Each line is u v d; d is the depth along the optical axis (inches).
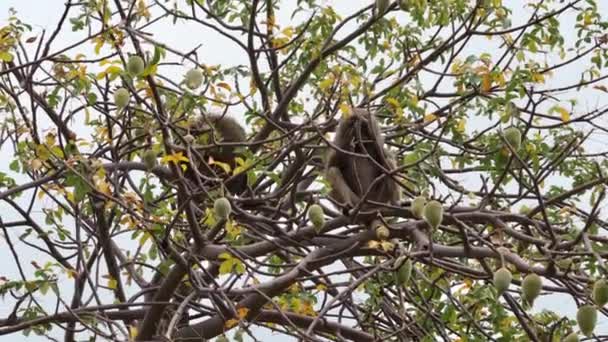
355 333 464.8
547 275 344.5
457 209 401.7
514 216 387.5
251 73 495.8
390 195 454.3
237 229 381.1
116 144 420.8
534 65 479.5
